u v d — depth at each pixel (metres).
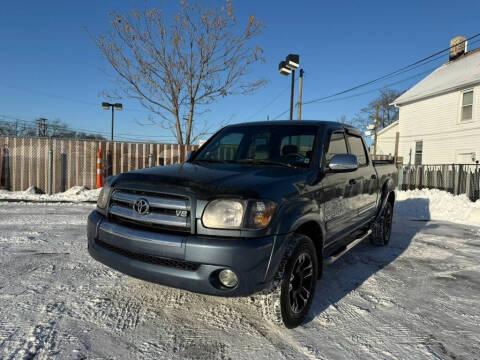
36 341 2.35
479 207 9.38
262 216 2.38
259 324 2.77
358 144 4.52
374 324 2.86
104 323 2.67
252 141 3.79
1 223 6.00
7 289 3.17
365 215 4.51
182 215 2.43
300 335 2.63
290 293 2.68
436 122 21.25
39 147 9.84
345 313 3.05
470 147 18.77
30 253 4.31
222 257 2.28
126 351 2.31
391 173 5.57
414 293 3.59
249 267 2.31
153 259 2.52
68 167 10.08
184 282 2.38
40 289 3.21
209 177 2.64
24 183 9.80
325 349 2.45
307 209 2.78
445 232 6.95
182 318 2.82
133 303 3.04
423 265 4.59
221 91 12.49
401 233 6.76
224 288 2.38
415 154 23.19
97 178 10.23
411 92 23.81
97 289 3.29
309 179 3.00
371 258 4.87
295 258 2.63
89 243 2.94
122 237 2.60
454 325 2.90
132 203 2.62
